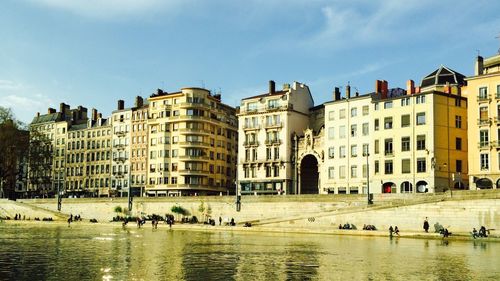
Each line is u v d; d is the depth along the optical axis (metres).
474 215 68.44
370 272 36.78
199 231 84.62
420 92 99.38
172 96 137.00
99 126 153.00
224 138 142.38
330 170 105.75
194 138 133.62
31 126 161.88
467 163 94.00
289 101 115.75
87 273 35.91
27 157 146.12
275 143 115.56
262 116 118.75
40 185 164.75
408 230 73.81
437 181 90.31
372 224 77.12
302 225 84.38
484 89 85.56
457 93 98.56
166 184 135.00
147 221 108.62
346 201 83.12
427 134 91.81
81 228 92.25
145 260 43.16
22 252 48.94
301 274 35.94
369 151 99.88
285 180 113.44
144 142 141.75
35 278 33.81
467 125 93.12
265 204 92.62
